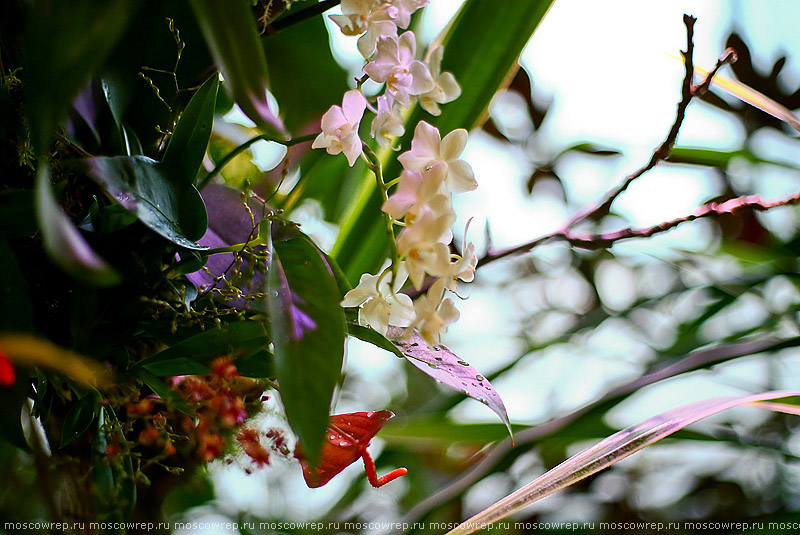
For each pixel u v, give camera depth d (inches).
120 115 22.5
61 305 22.1
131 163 20.8
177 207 21.4
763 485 46.1
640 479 48.9
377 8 21.5
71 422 21.5
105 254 21.5
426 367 22.3
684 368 30.8
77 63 18.6
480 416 46.1
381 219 28.8
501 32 28.8
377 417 23.0
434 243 20.6
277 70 38.1
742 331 40.8
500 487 44.6
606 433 37.4
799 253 41.1
